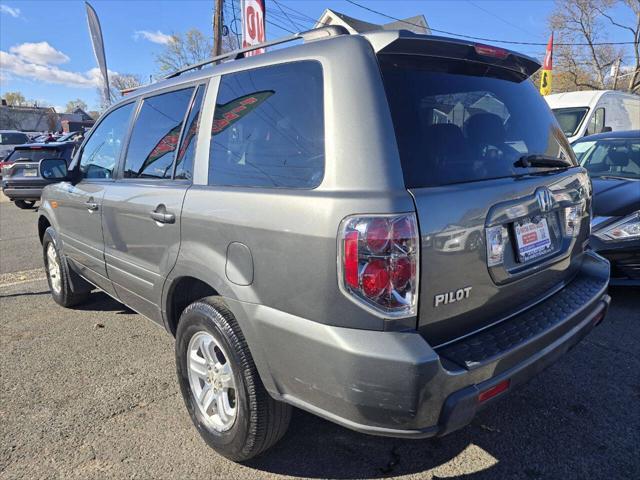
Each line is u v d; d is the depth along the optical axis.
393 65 2.06
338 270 1.82
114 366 3.59
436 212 1.86
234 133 2.42
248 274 2.15
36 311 4.79
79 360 3.70
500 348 1.99
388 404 1.78
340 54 2.03
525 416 2.86
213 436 2.53
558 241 2.56
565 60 36.22
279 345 2.03
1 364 3.65
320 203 1.88
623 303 4.48
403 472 2.46
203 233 2.40
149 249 2.90
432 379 1.76
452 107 2.18
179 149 2.79
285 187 2.08
